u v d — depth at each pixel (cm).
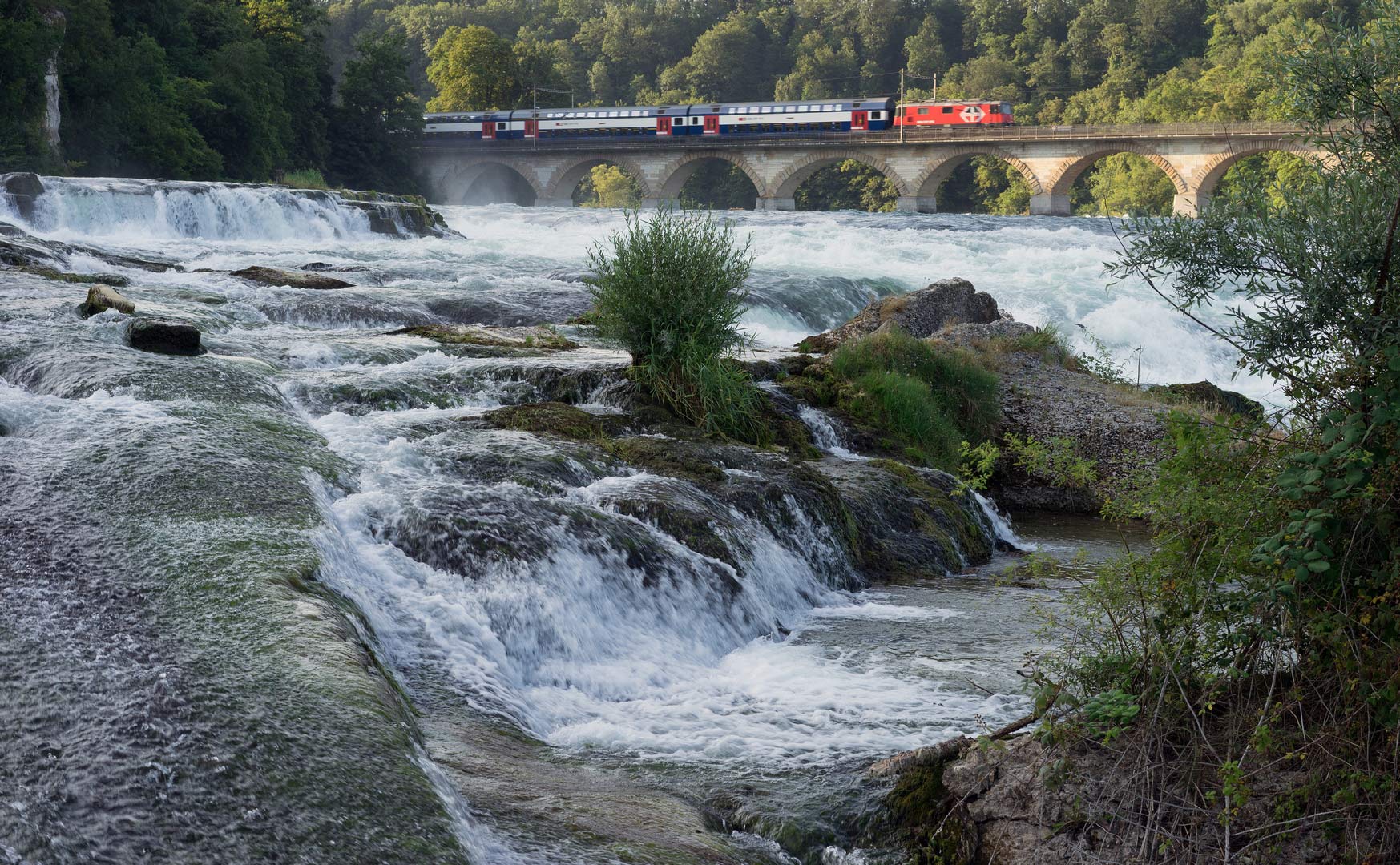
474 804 482
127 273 1905
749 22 16825
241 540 644
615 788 546
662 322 1256
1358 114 500
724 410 1246
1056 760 502
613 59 17300
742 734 638
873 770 570
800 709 685
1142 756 483
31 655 483
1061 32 15225
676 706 687
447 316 1941
